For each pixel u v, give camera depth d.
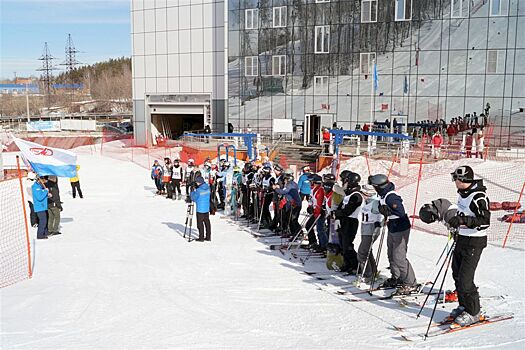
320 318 7.09
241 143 33.66
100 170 31.97
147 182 26.36
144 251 11.66
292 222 12.45
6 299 8.21
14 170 26.86
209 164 18.47
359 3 33.28
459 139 30.78
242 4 37.38
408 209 15.80
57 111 112.38
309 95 35.69
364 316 7.12
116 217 16.55
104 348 6.13
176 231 14.17
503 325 6.54
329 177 10.33
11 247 12.24
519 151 27.42
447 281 8.56
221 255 11.16
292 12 35.62
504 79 30.00
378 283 8.65
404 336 6.33
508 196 17.14
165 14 44.06
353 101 34.25
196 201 12.66
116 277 9.47
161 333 6.60
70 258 11.03
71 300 8.09
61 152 13.62
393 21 32.34
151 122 46.50
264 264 10.30
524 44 29.38
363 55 33.56
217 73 42.47
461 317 6.55
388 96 33.00
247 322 6.98
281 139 36.53
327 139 29.38
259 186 14.74
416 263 9.77
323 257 10.74
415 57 31.97
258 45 37.16
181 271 9.84
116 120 83.88
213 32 42.22
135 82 46.16
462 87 31.00
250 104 37.97
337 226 9.33
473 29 30.41
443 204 7.07
